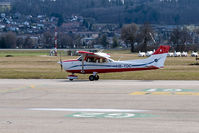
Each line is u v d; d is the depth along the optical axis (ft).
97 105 188.03
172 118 156.25
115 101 199.31
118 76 360.28
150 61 325.21
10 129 140.36
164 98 207.51
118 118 157.38
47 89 254.68
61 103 195.21
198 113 165.99
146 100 201.26
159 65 324.80
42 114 167.22
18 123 149.79
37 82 309.42
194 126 142.20
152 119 154.81
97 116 161.89
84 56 332.19
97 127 142.10
